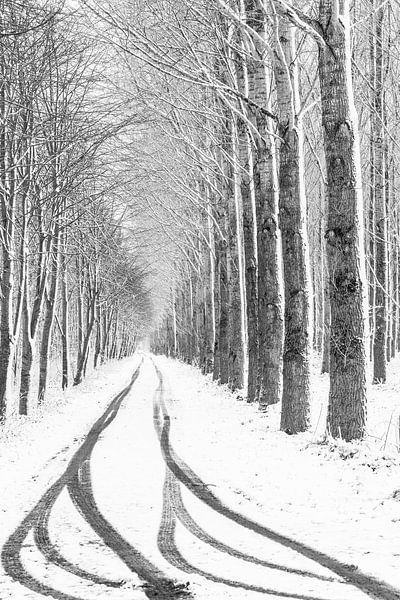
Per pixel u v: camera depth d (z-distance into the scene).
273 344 18.09
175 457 12.14
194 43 16.45
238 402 21.47
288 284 14.30
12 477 10.59
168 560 6.14
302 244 14.34
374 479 8.98
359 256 11.38
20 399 20.88
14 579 5.71
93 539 6.91
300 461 10.71
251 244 20.94
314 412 17.27
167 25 15.43
